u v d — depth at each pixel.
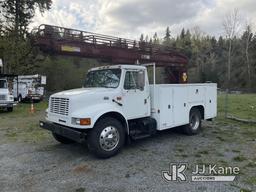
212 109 8.41
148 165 4.89
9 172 4.57
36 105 18.67
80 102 5.22
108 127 5.36
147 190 3.80
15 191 3.80
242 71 51.12
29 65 24.42
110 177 4.31
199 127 7.82
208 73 59.38
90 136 5.17
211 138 7.14
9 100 14.17
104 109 5.32
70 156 5.52
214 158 5.29
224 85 52.88
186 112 7.25
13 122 10.38
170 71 26.92
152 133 6.29
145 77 6.35
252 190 3.77
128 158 5.34
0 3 26.48
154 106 6.45
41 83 22.27
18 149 6.11
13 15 26.94
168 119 6.63
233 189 3.81
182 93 7.09
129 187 3.91
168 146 6.28
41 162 5.12
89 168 4.75
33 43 17.36
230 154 5.56
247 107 15.77
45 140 7.04
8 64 21.59
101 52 19.53
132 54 21.61
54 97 5.79
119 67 5.88
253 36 51.50
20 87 21.53
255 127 8.77
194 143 6.57
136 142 6.70
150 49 23.05
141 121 6.25
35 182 4.12
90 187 3.92
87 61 38.56
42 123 6.01
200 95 7.81
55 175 4.41
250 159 5.20
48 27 16.88
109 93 5.57
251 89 45.88
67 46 17.62
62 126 5.45
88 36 18.73
